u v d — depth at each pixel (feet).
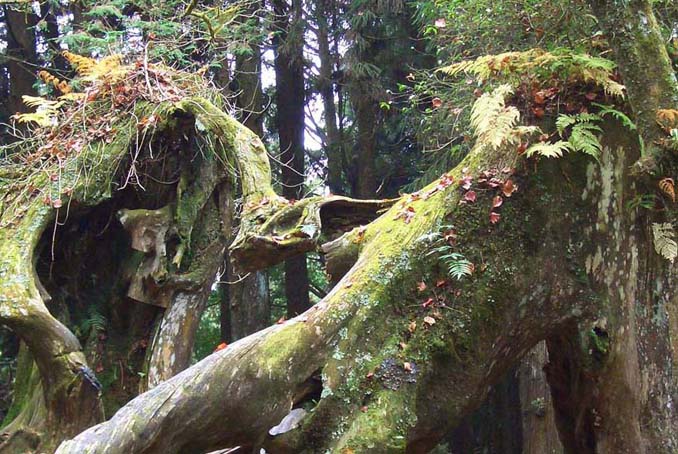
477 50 17.35
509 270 13.14
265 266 14.83
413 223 13.43
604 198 13.56
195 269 20.62
